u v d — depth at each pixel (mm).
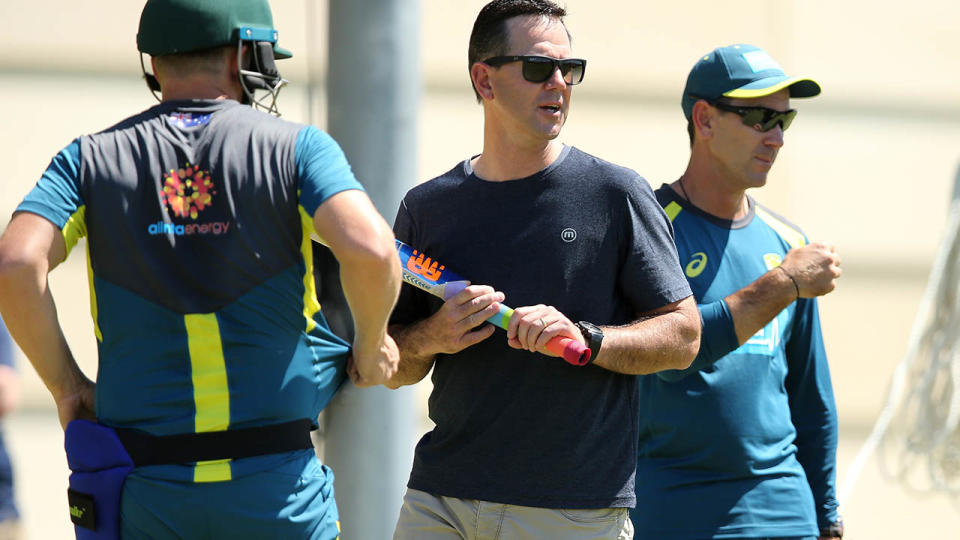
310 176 8383
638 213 10141
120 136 8516
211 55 8719
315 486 8672
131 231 8312
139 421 8328
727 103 12164
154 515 8297
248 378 8328
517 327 9492
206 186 8344
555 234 10070
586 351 9289
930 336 16375
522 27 10016
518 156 10234
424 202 10539
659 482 11773
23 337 8297
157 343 8305
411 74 12312
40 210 8195
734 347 11398
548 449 9977
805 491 12156
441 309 9883
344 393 12188
